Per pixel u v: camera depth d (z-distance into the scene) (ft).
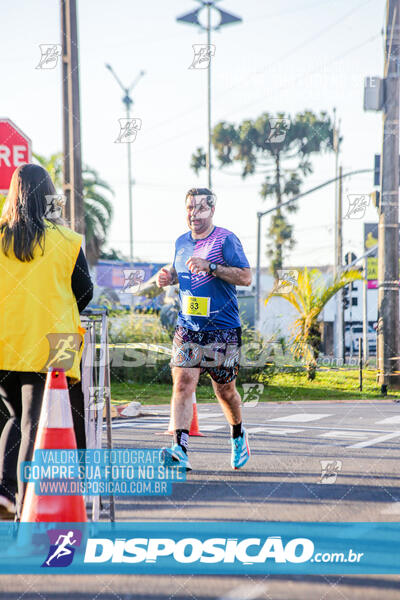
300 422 26.16
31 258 9.28
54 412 8.72
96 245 101.96
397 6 43.65
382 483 12.85
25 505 8.52
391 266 45.91
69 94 35.68
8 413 9.72
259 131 110.42
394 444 18.95
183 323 13.42
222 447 18.58
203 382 44.65
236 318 13.64
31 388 9.20
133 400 36.88
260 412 31.45
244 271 13.19
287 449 17.88
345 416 29.17
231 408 14.12
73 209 35.76
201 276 13.35
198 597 7.00
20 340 9.13
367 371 57.82
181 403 13.14
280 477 13.57
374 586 7.29
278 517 10.23
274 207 77.51
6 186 23.07
